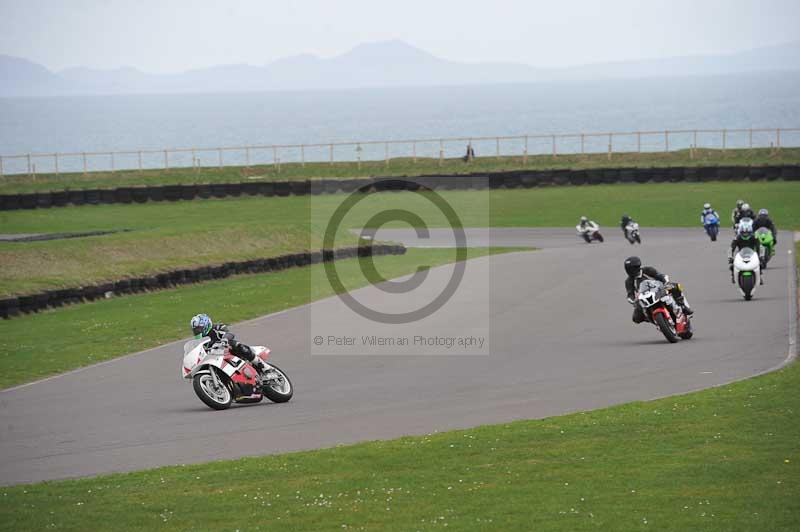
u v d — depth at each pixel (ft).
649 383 180.24
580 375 192.44
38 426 167.22
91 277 357.00
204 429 158.81
